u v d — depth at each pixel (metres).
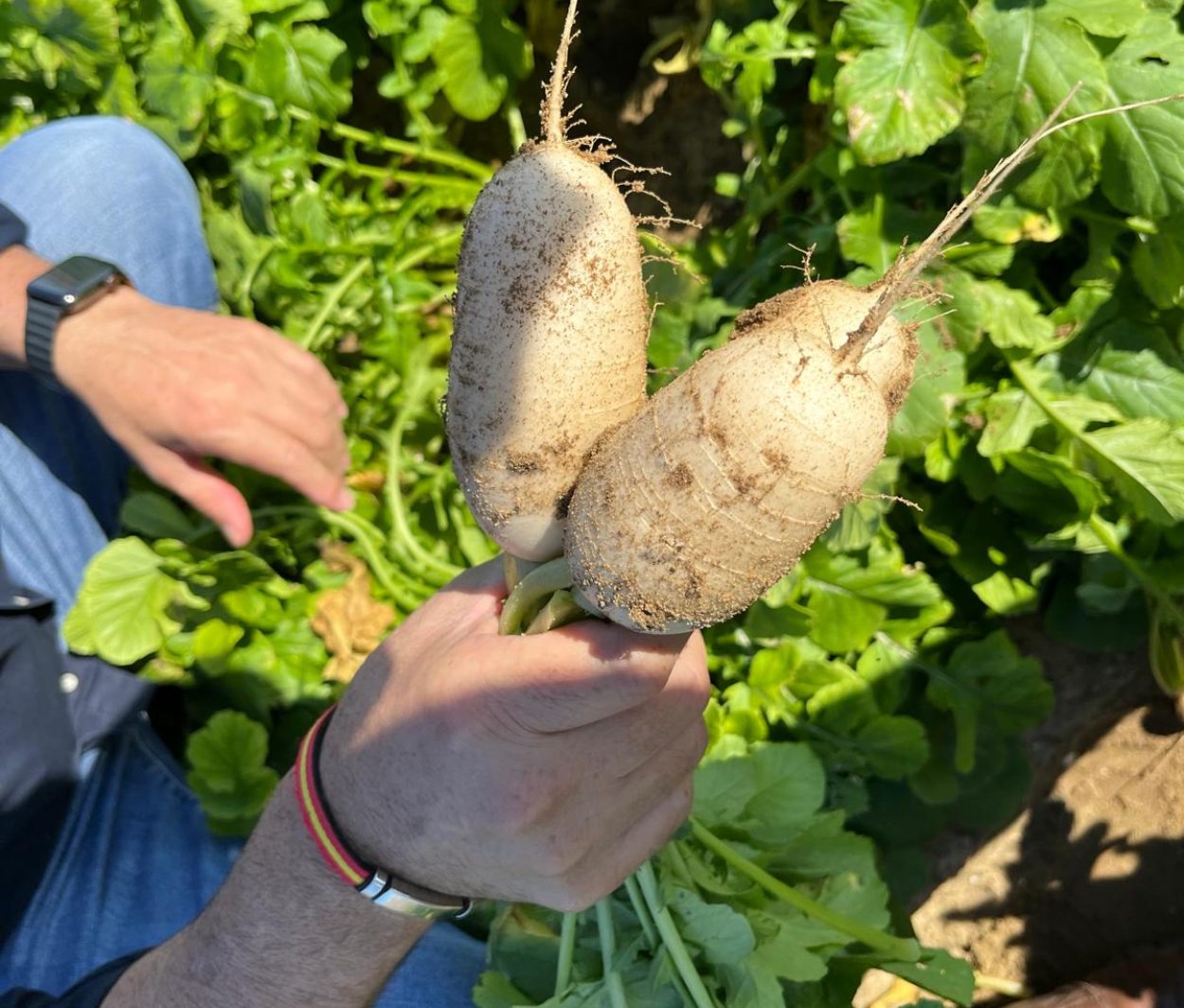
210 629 1.31
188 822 1.30
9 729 1.15
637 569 0.58
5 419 1.20
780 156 1.39
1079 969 1.67
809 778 1.20
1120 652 1.47
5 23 1.33
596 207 0.60
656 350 1.31
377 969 0.85
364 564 1.43
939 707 1.35
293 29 1.41
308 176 1.44
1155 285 1.17
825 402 0.55
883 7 1.16
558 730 0.66
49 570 1.26
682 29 1.44
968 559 1.32
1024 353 1.24
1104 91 1.10
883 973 1.79
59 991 1.19
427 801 0.70
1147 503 1.16
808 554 1.31
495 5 1.38
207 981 0.86
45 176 1.27
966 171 1.18
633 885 1.04
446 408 0.65
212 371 1.02
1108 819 1.59
